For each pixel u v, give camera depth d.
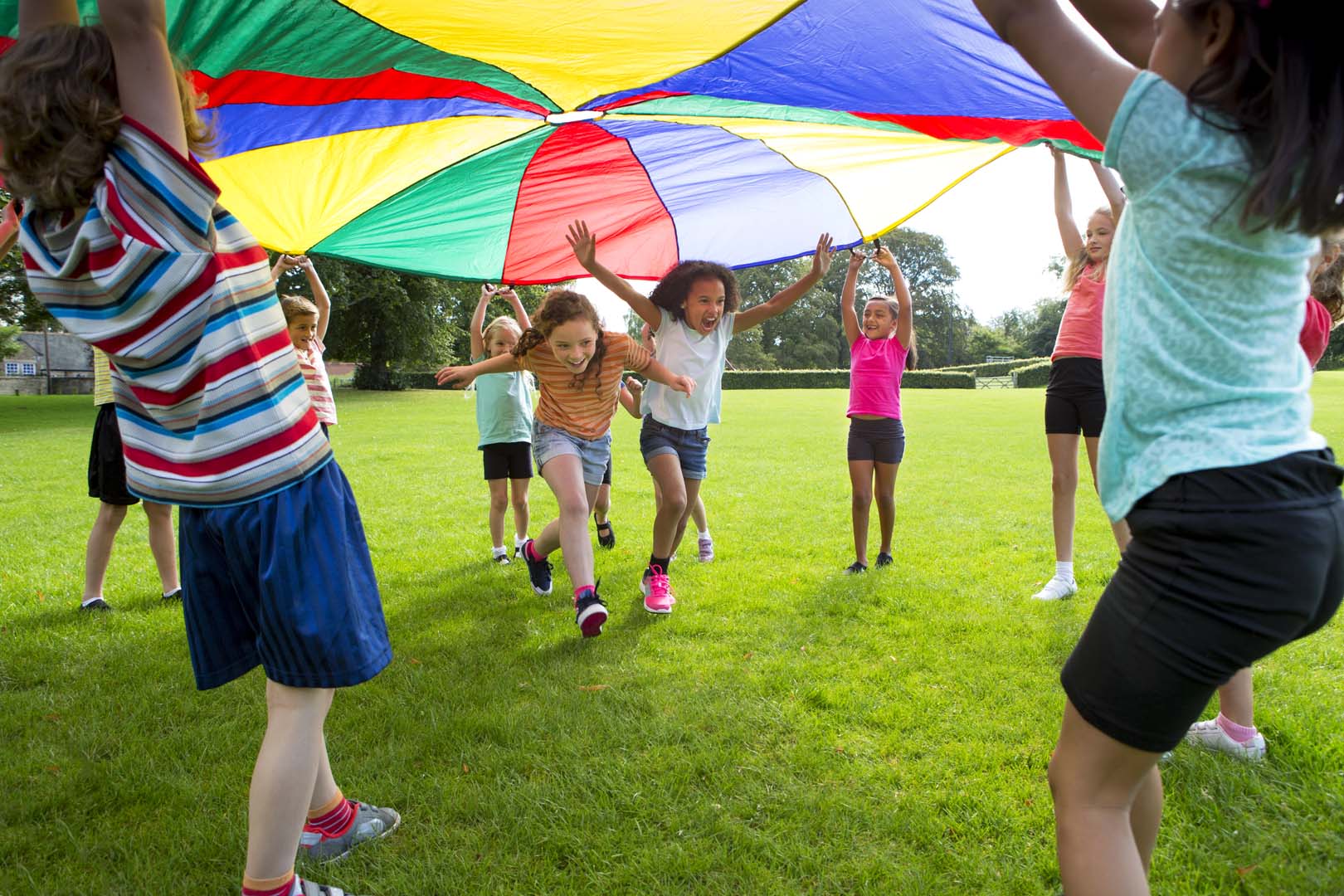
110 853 2.12
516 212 4.71
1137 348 1.25
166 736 2.73
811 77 3.17
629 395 4.52
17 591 4.41
